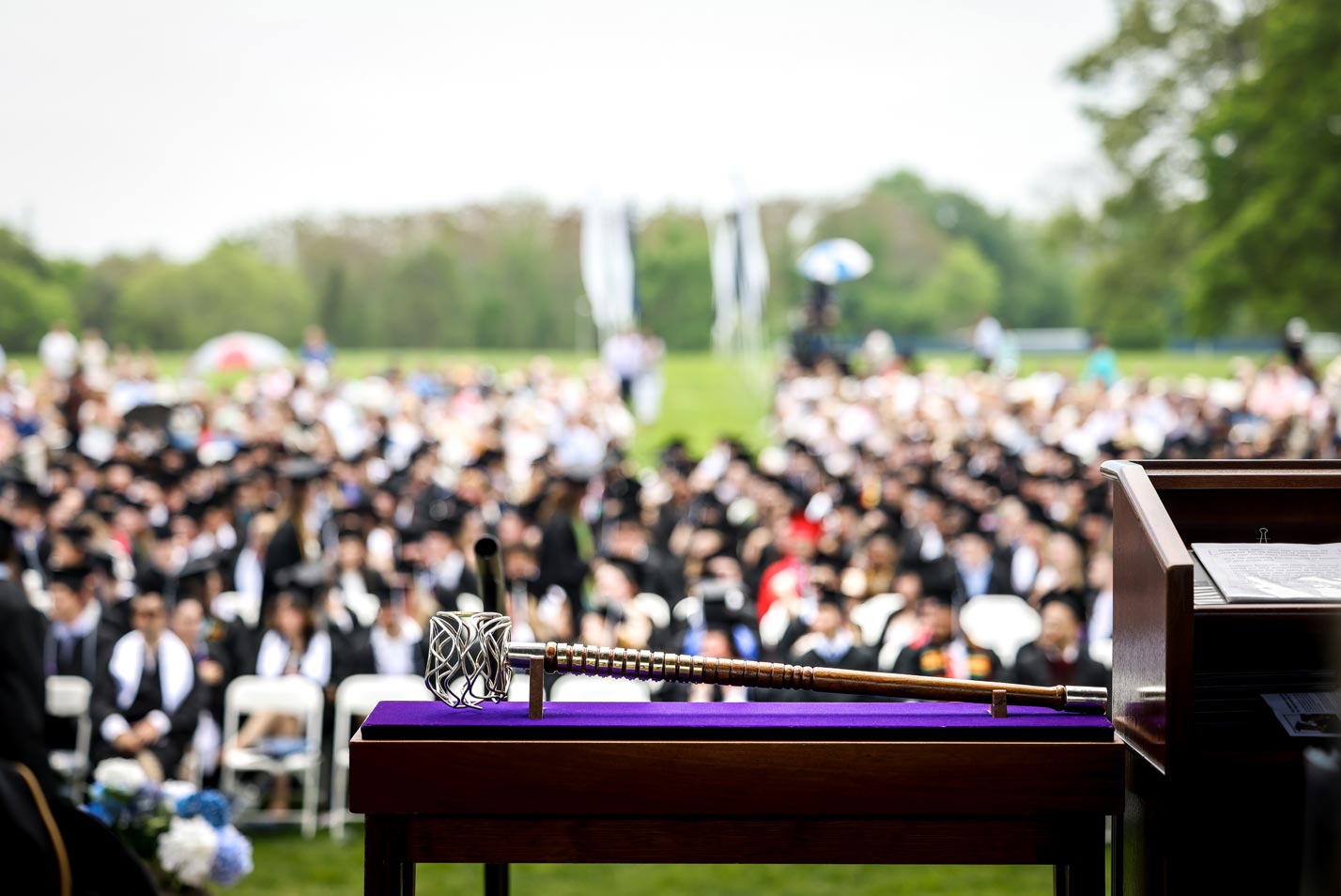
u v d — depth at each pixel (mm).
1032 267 78688
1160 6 49562
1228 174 39344
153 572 11711
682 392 43438
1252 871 3021
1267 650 3262
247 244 75625
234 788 9484
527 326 73250
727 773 2658
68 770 9141
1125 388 26297
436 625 2793
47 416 25891
